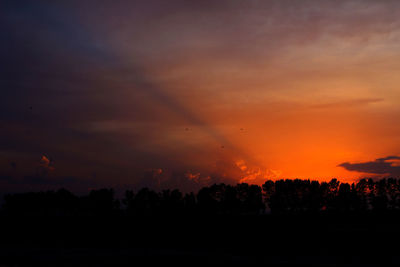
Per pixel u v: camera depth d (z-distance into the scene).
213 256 97.31
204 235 116.31
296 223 120.56
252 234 113.69
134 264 91.69
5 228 131.50
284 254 96.25
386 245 96.19
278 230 114.94
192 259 95.12
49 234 124.06
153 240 114.75
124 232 123.31
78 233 124.06
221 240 111.19
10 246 112.75
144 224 130.62
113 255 100.75
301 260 90.62
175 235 118.00
